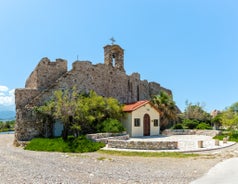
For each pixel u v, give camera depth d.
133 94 48.19
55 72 36.03
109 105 35.16
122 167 15.81
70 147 23.69
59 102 27.64
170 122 48.56
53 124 31.23
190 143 27.70
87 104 31.33
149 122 40.00
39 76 34.09
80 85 37.44
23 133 29.50
